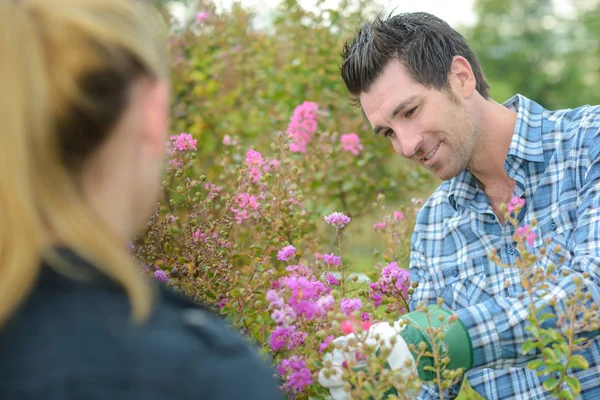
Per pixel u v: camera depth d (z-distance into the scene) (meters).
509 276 2.00
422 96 1.92
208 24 4.41
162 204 2.69
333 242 3.15
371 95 1.98
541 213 1.95
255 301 2.07
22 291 0.71
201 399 0.70
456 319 1.43
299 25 4.23
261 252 2.43
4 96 0.70
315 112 3.28
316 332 1.66
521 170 1.96
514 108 2.08
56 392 0.68
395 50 1.93
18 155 0.70
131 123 0.76
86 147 0.74
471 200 2.09
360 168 3.84
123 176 0.78
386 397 1.45
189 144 2.37
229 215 2.52
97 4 0.75
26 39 0.71
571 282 1.55
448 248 2.12
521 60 34.16
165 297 0.82
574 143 1.91
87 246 0.74
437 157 1.96
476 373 2.08
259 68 4.33
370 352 1.38
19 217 0.71
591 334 1.61
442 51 1.94
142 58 0.75
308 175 3.38
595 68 31.97
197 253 2.19
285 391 1.63
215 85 4.20
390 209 3.89
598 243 1.71
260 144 3.99
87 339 0.71
